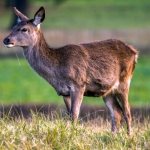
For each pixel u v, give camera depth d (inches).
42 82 3356.3
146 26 5713.6
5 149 1189.7
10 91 3129.9
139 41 4658.0
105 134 1323.8
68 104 1502.2
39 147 1203.2
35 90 3149.6
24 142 1211.2
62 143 1228.5
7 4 5708.7
